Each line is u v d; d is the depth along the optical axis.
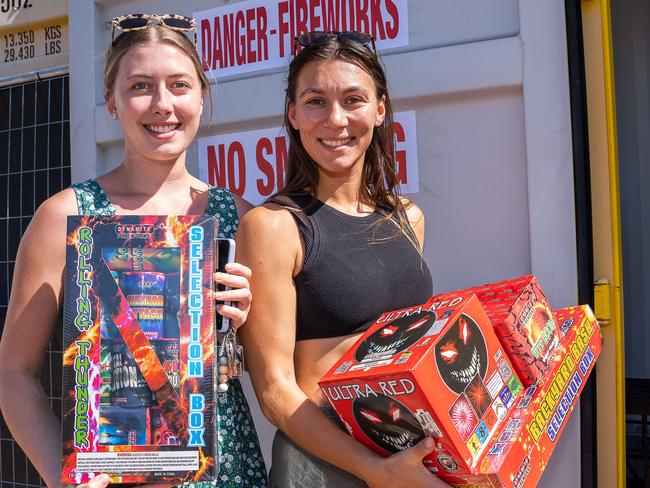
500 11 1.86
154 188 1.47
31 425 1.30
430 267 1.92
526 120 1.80
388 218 1.54
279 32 2.12
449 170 1.90
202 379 1.26
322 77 1.44
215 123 2.20
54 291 1.35
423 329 1.25
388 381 1.16
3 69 2.70
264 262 1.39
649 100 3.16
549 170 1.78
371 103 1.48
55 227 1.36
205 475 1.25
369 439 1.31
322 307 1.41
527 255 1.82
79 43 2.41
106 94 1.47
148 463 1.25
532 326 1.36
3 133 2.65
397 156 1.95
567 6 1.75
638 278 3.18
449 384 1.18
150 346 1.26
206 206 1.52
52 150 2.56
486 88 1.84
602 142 1.82
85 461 1.24
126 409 1.25
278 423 1.38
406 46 1.95
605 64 1.82
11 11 2.65
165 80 1.39
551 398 1.37
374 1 1.99
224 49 2.21
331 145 1.46
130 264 1.27
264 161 2.16
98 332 1.25
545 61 1.78
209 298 1.28
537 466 1.28
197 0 2.24
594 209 1.82
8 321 1.35
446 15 1.91
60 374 2.44
